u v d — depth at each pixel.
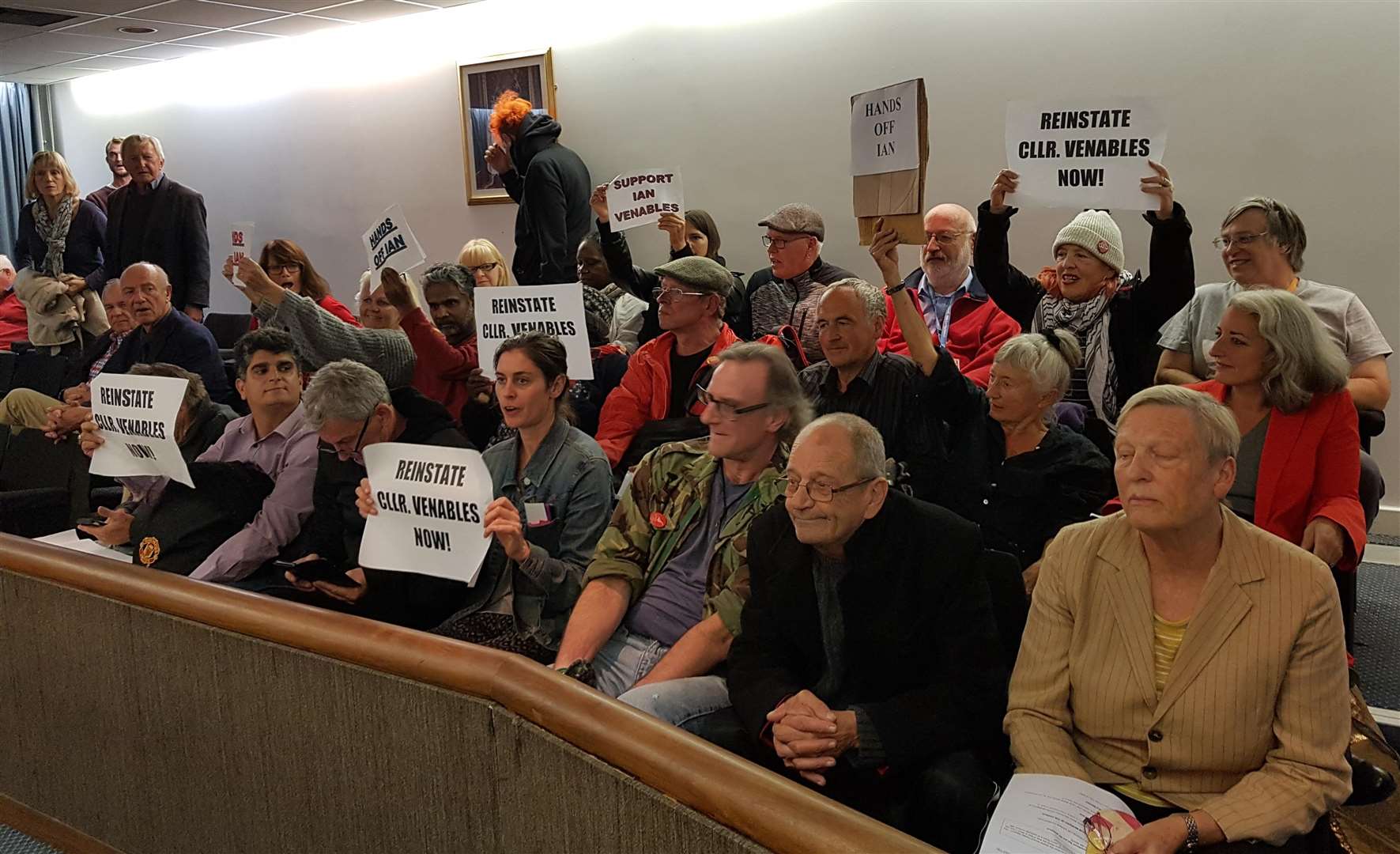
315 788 1.84
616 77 6.24
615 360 3.83
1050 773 1.58
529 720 1.50
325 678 1.78
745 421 2.16
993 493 2.51
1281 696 1.52
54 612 2.25
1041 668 1.70
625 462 3.28
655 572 2.29
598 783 1.40
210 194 8.52
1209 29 4.48
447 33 6.89
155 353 4.10
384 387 2.64
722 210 5.98
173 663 2.04
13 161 9.52
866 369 2.79
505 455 2.60
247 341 2.92
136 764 2.17
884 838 1.12
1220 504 1.60
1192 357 3.23
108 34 7.26
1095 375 3.18
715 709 1.94
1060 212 4.89
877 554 1.79
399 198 7.40
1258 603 1.53
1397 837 2.01
